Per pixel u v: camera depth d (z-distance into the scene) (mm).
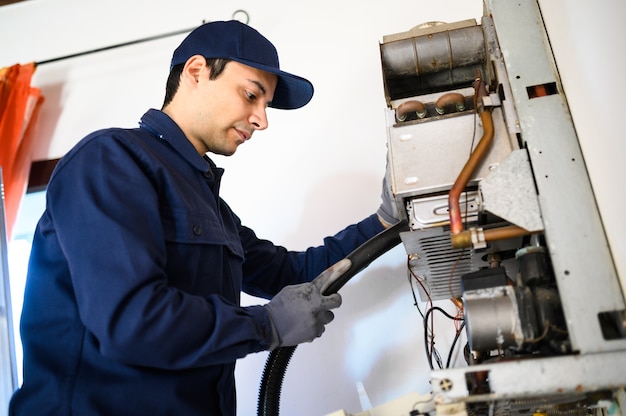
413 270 1302
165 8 2264
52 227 1189
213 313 1095
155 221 1122
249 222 1905
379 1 2061
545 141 1080
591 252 988
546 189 1039
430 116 1315
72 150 1190
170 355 1044
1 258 1819
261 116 1352
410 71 1374
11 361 1723
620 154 897
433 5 2008
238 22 1397
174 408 1115
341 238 1573
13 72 2174
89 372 1107
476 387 994
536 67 1159
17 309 2107
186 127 1352
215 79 1338
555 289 1003
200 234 1212
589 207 1021
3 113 2102
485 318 974
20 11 2379
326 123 1962
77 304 1134
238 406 1760
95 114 2168
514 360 930
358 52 2018
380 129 1918
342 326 1759
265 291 1587
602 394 1011
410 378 1674
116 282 1025
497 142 1126
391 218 1509
